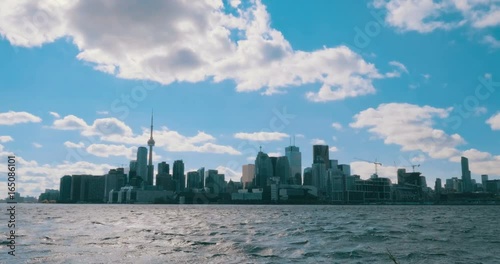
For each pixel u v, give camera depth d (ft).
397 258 118.83
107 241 163.84
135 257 120.47
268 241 163.22
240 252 130.21
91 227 259.80
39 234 196.85
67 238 176.24
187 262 112.27
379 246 146.20
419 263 111.14
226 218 418.72
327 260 115.03
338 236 185.78
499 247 144.87
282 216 482.28
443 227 262.88
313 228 246.06
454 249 138.72
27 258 117.19
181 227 260.83
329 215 524.52
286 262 111.75
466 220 379.14
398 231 220.43
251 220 370.12
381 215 533.55
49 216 453.17
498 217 463.42
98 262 111.55
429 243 157.17
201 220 370.73
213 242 159.43
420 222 334.65
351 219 395.75
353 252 129.70
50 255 123.03
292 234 197.77
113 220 365.40
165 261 113.70
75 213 581.53
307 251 132.05
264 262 111.86
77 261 112.88
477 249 138.92
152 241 163.94
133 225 284.61
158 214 556.10
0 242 157.69
